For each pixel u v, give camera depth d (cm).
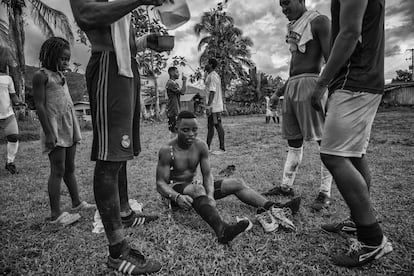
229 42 2866
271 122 1450
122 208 235
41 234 232
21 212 278
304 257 190
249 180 366
